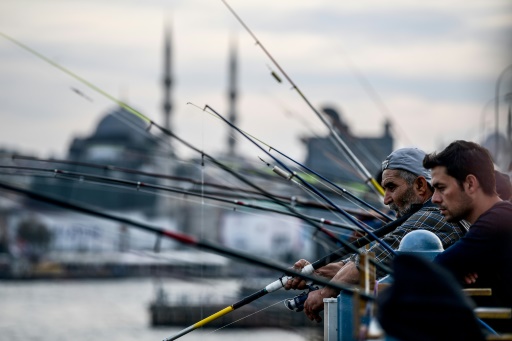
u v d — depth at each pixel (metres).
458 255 14.85
